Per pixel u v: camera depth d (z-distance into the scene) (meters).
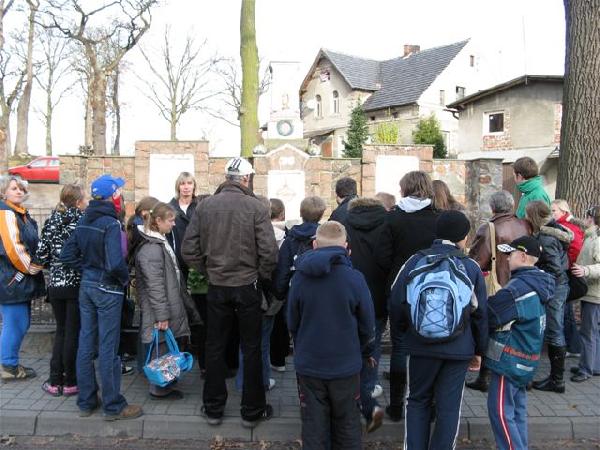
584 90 6.84
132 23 19.83
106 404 4.53
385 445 4.51
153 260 4.75
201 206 4.46
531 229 5.12
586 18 6.80
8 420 4.57
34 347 6.29
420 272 3.67
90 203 4.57
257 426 4.55
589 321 5.56
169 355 4.88
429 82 36.47
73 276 4.85
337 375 3.66
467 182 10.58
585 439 4.61
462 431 4.57
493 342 3.97
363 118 34.00
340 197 5.27
